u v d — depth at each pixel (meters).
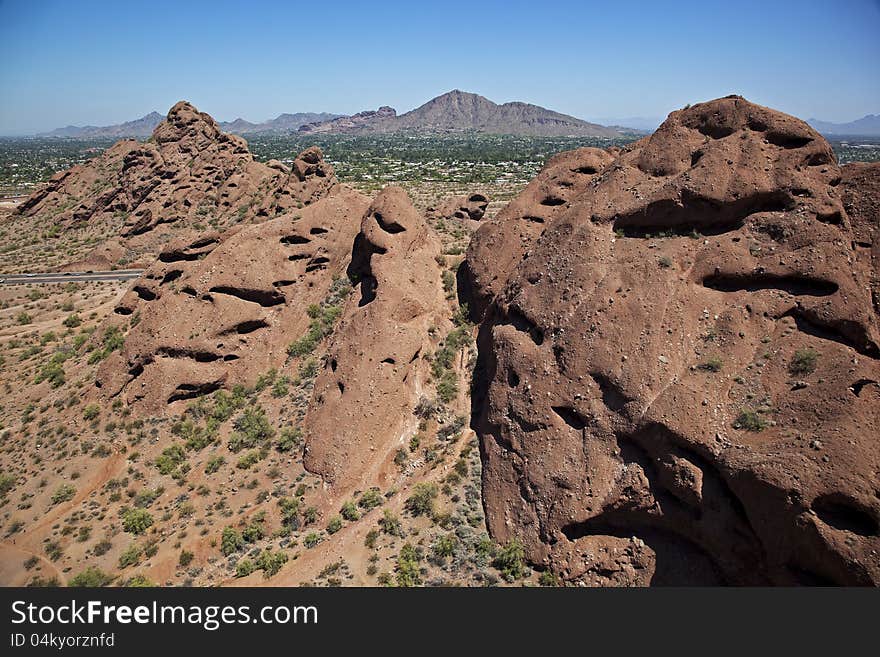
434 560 27.50
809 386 24.23
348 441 33.84
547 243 36.94
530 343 32.69
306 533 30.08
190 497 33.28
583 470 26.78
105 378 42.38
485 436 32.91
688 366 27.30
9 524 32.16
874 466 20.34
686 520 24.28
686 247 31.80
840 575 19.77
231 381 42.62
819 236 28.12
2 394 46.31
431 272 46.75
